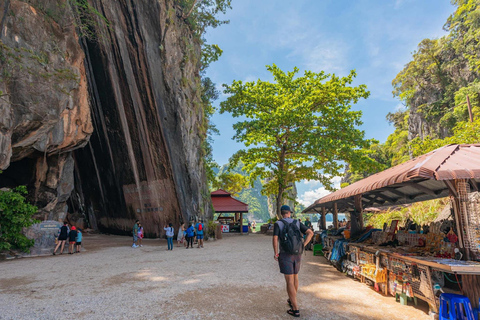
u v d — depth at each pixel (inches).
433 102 2127.2
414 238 240.8
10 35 455.2
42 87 498.3
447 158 187.3
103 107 926.4
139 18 813.9
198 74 1069.1
